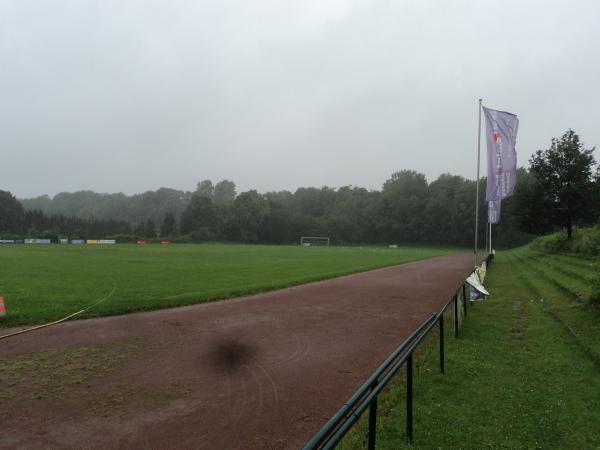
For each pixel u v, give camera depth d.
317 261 35.75
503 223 97.00
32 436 4.86
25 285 16.89
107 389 6.37
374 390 3.76
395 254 55.34
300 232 124.25
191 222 120.62
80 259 32.66
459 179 119.75
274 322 11.41
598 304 11.78
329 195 150.75
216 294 15.30
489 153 18.83
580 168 36.53
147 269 25.14
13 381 6.64
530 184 41.88
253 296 15.80
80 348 8.55
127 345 8.85
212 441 4.83
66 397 6.03
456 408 5.97
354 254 52.31
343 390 6.53
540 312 13.12
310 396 6.26
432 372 7.48
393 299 15.75
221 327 10.70
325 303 14.57
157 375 7.04
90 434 4.94
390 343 9.42
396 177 138.12
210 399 6.07
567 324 10.84
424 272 27.56
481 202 101.12
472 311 13.59
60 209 187.62
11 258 32.53
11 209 106.25
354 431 5.26
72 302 13.12
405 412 5.82
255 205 120.00
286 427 5.22
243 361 7.92
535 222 39.34
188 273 23.09
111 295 14.66
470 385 6.87
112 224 115.31
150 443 4.75
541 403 6.15
